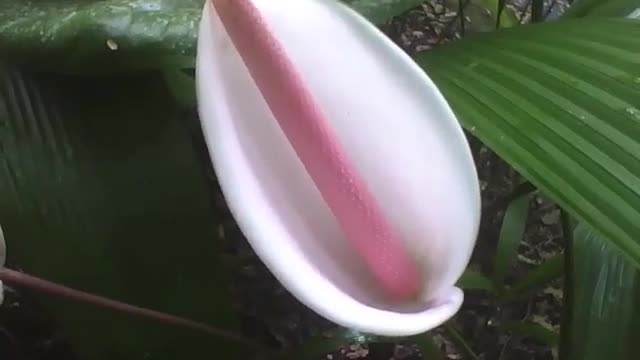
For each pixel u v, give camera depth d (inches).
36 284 18.0
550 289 32.2
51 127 21.9
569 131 15.7
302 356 23.9
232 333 21.4
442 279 13.8
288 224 13.7
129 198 21.5
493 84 17.5
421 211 13.7
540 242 33.8
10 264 22.8
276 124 14.0
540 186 15.0
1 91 22.0
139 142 22.0
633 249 14.1
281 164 13.9
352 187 13.9
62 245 20.9
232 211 13.2
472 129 16.6
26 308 26.5
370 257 13.9
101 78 22.5
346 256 14.1
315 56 14.2
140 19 19.6
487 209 30.0
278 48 14.0
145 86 22.7
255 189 13.4
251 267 29.0
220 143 13.3
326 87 14.2
